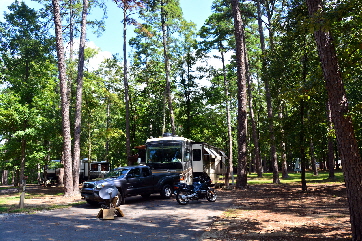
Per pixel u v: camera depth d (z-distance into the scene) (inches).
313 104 604.1
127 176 536.1
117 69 1242.0
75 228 333.1
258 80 1413.6
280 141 669.9
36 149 890.1
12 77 967.6
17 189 978.7
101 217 398.9
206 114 1348.4
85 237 291.6
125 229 326.6
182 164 652.7
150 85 1314.0
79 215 420.5
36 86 945.5
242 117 786.8
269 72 679.1
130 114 1327.5
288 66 647.8
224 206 478.6
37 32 1055.6
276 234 284.8
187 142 700.0
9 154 921.5
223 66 1330.0
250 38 1204.5
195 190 519.8
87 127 1128.2
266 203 494.6
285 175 1190.3
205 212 425.7
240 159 780.6
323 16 239.8
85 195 503.8
